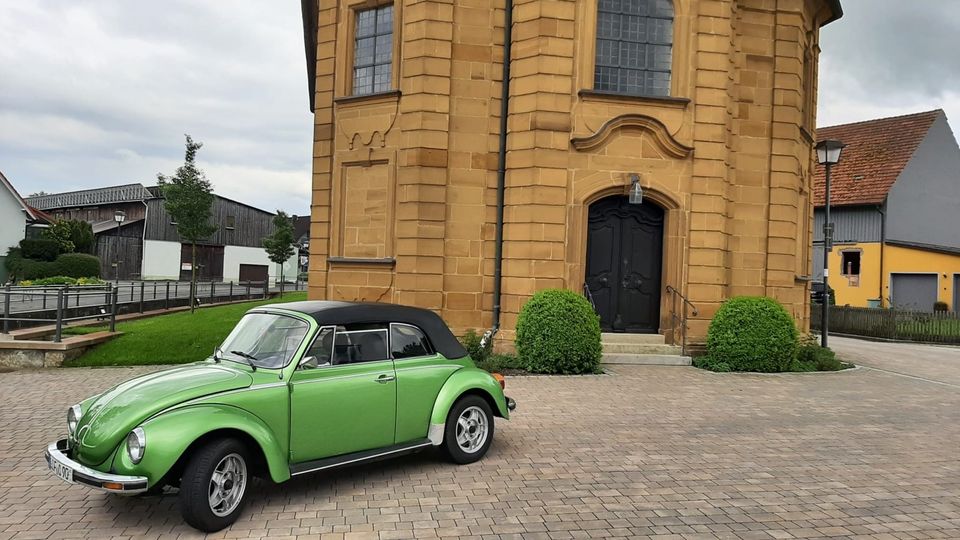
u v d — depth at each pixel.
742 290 13.54
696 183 12.54
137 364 11.70
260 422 4.78
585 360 10.98
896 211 30.09
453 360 6.25
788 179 13.71
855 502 5.33
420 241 12.65
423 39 12.71
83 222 41.62
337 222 13.75
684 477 5.87
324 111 14.09
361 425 5.42
